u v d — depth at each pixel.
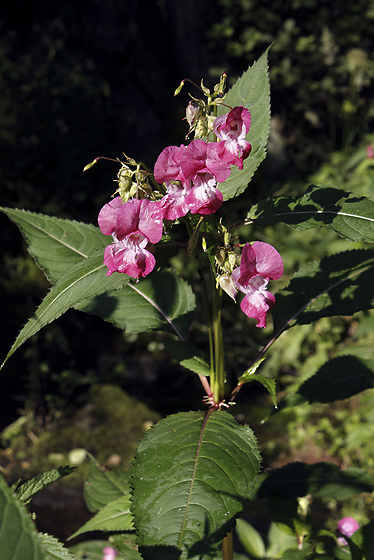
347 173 6.49
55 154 9.06
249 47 8.42
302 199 1.35
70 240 1.71
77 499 4.34
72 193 8.74
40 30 11.52
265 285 1.31
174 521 1.10
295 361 5.47
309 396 1.78
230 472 1.18
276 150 8.42
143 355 6.73
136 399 5.89
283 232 6.12
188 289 1.76
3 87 9.98
